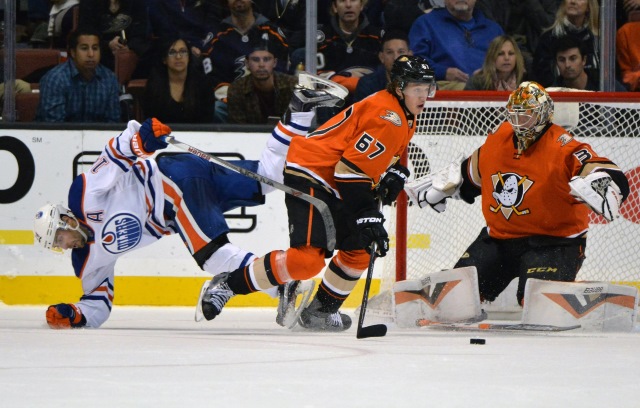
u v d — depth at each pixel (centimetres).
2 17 1881
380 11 1867
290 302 1235
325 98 1270
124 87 1852
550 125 1328
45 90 1788
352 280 1266
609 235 1678
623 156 1645
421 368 745
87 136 1750
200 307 1211
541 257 1330
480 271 1366
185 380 661
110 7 1856
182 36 1853
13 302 1745
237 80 1833
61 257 1744
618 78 1881
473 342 1009
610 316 1284
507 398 585
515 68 1853
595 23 1869
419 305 1320
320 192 1193
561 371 734
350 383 651
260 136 1764
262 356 839
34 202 1747
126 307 1742
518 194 1334
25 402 556
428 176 1431
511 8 1902
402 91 1157
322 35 1856
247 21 1855
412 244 1606
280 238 1759
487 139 1379
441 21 1872
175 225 1302
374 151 1136
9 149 1744
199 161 1302
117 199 1266
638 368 758
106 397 578
